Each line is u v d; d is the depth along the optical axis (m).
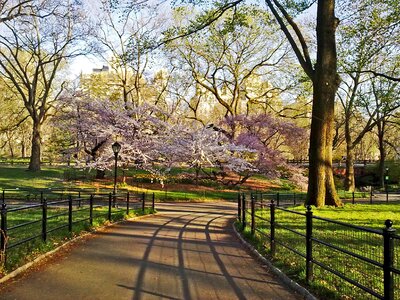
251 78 43.62
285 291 6.28
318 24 17.77
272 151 40.31
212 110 64.56
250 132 41.41
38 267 7.56
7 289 6.14
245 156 39.59
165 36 24.55
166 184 38.00
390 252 4.58
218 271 7.55
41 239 9.41
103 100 35.53
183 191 34.94
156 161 36.59
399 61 28.30
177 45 38.66
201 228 14.31
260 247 9.41
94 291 6.12
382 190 46.38
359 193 36.97
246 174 40.72
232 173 45.44
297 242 9.45
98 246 9.99
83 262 8.11
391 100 28.62
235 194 35.00
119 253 9.13
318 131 17.64
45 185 33.50
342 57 23.38
